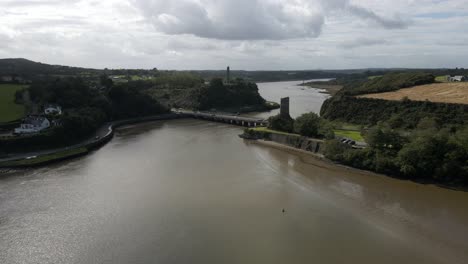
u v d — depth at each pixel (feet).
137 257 141.38
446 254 144.46
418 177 233.76
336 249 147.95
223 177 242.58
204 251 145.59
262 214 181.47
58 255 144.46
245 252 145.07
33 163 269.64
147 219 175.22
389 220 175.01
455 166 221.46
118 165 274.77
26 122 331.36
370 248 148.66
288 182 232.53
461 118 324.60
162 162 283.38
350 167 265.34
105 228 165.99
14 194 210.38
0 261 140.97
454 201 197.98
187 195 207.62
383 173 246.88
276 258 140.87
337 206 191.83
